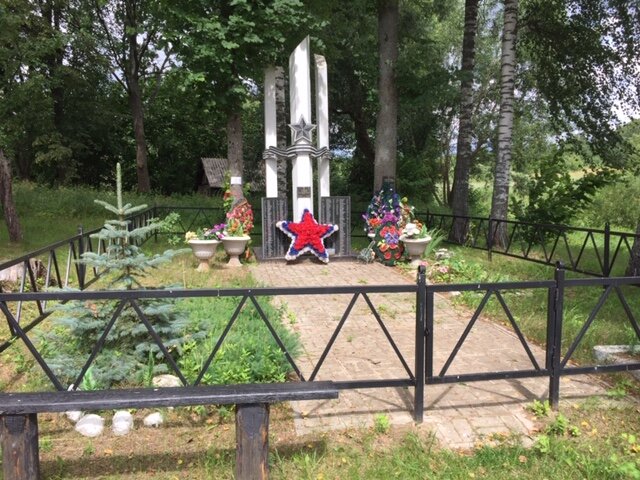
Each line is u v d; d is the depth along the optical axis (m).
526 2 15.05
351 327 5.77
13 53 16.08
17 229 11.25
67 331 4.52
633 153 15.65
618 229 21.14
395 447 3.19
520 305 6.70
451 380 3.50
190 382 3.84
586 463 2.99
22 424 2.49
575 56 14.48
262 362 3.99
